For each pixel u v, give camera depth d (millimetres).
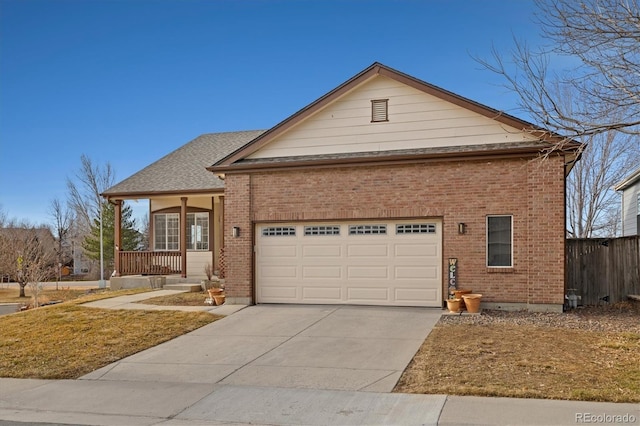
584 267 14852
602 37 9273
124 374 8789
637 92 9203
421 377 7758
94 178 47375
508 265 12938
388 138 14133
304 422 6230
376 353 9281
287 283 14641
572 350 8898
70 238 51344
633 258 14930
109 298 16656
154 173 21938
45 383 8484
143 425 6340
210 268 20359
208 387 7852
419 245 13648
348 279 14164
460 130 13641
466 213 13195
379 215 13820
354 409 6586
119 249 20781
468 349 9102
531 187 12695
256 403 7016
